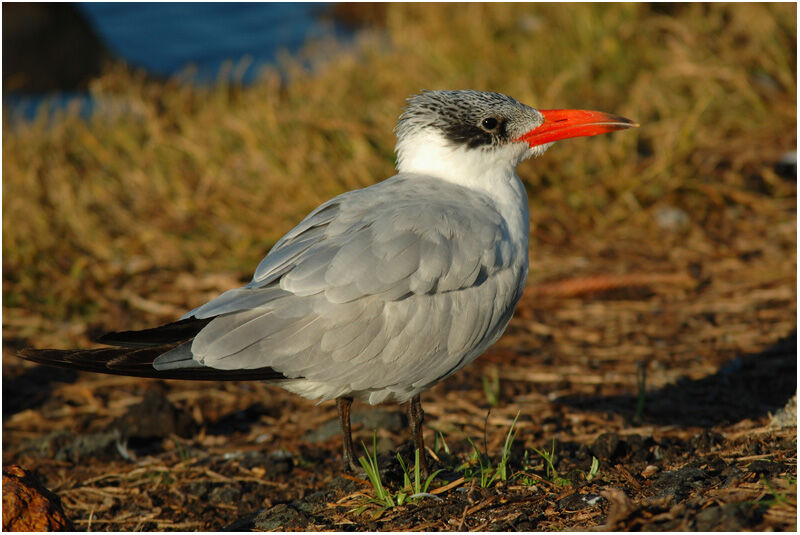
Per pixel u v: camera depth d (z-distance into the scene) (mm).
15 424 10500
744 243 13188
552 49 18891
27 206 14750
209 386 11336
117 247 14078
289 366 7207
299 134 15992
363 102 17750
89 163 16734
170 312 12523
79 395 11141
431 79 18297
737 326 11406
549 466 7875
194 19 28281
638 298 12406
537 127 8383
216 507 8453
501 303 7711
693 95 16766
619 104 16688
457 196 7961
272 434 10086
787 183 14359
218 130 17062
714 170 14875
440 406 10289
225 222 14422
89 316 12633
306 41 25609
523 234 8203
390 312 7262
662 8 19688
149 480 9133
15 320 12469
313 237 7469
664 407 9805
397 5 24750
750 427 8742
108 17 28359
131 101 19047
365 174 14625
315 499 7801
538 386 10641
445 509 7137
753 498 6395
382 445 9500
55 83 23438
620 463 8039
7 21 23266
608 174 14711
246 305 7172
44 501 7070
